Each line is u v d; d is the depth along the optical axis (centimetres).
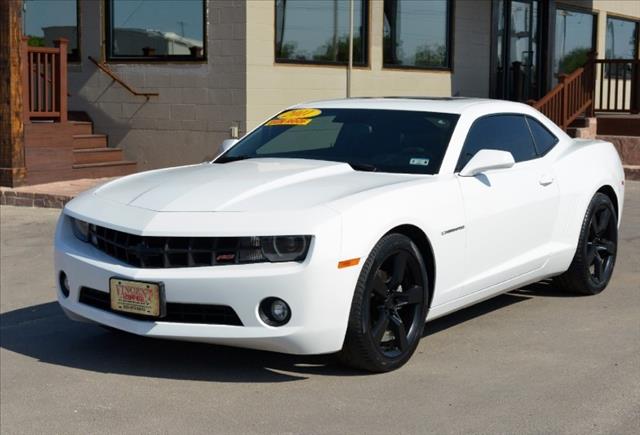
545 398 504
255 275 495
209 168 621
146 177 621
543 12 2098
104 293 542
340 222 506
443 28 1780
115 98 1509
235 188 548
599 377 539
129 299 521
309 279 494
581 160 730
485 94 1902
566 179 701
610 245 760
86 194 603
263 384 531
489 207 614
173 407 498
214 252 506
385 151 622
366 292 516
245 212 514
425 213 558
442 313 594
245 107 1404
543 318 677
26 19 1577
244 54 1395
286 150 659
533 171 671
